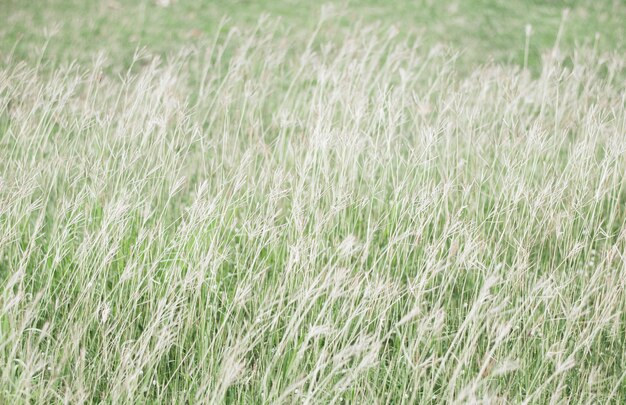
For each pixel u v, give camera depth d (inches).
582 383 91.4
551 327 95.6
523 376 92.2
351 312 88.3
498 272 105.0
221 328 91.6
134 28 258.2
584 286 102.7
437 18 280.2
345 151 115.6
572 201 111.7
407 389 91.4
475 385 76.3
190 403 87.0
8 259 108.5
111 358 91.5
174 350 98.3
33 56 219.6
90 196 113.0
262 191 115.0
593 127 119.0
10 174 114.5
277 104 174.2
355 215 116.1
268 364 90.4
